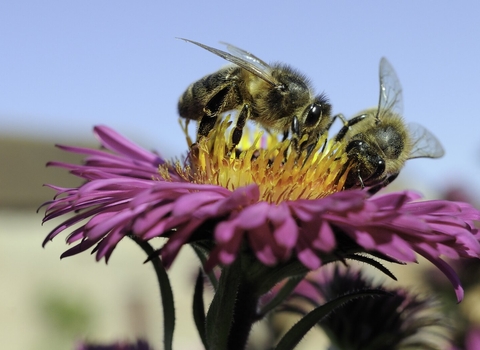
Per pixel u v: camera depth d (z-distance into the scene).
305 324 0.08
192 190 0.08
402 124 0.10
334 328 0.11
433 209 0.08
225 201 0.08
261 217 0.08
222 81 0.10
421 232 0.08
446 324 0.11
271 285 0.09
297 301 0.12
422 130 0.11
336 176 0.09
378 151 0.09
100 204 0.09
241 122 0.09
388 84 0.10
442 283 0.13
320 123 0.10
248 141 0.10
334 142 0.09
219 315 0.08
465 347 0.12
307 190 0.09
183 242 0.08
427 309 0.11
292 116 0.10
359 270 0.11
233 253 0.08
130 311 0.32
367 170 0.09
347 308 0.11
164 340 0.09
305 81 0.10
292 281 0.09
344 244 0.08
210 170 0.09
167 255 0.08
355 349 0.11
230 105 0.10
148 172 0.10
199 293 0.09
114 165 0.10
